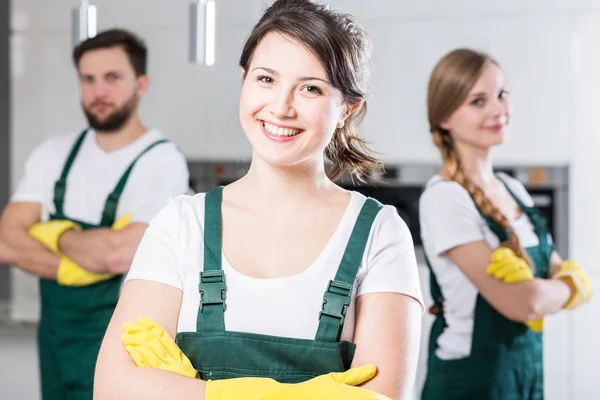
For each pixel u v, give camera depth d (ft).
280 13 4.15
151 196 10.25
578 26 11.53
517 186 9.82
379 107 12.28
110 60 10.66
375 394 3.80
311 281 4.11
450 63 9.38
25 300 12.57
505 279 8.72
